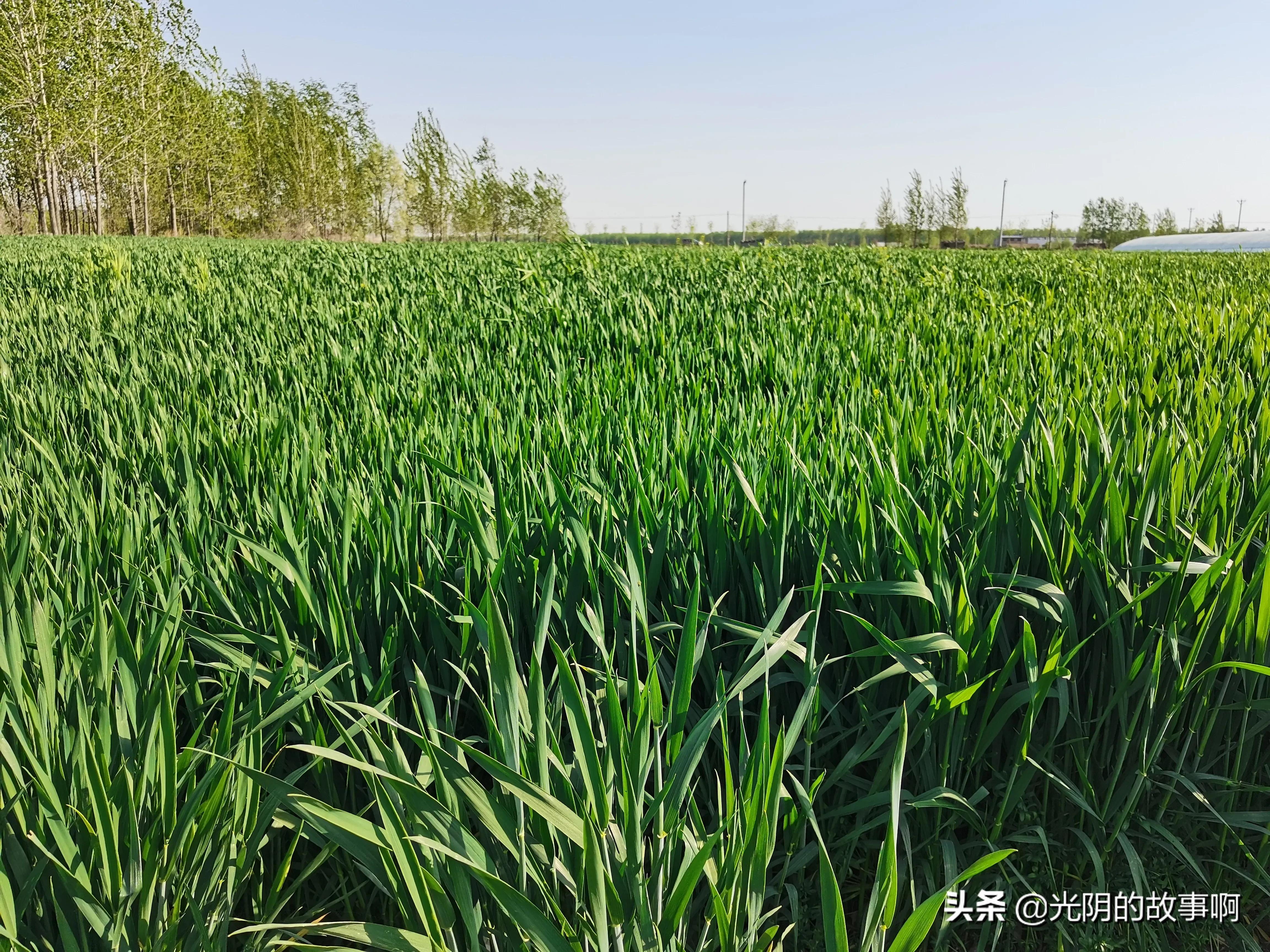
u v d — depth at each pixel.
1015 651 1.63
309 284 9.62
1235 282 10.37
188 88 44.47
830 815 1.69
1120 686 1.73
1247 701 1.75
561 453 2.71
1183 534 1.95
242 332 5.82
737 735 1.84
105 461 2.76
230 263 13.59
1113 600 1.79
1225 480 2.13
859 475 2.16
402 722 1.76
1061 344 4.98
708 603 1.98
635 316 6.50
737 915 1.23
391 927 1.21
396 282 9.84
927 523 1.88
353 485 2.41
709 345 5.45
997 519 1.97
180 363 4.62
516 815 1.28
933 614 1.81
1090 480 2.16
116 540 2.11
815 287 9.29
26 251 17.11
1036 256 17.28
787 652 1.88
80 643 1.69
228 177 49.91
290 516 2.03
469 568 1.75
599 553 1.81
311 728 1.56
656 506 2.27
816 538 2.09
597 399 3.45
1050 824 1.89
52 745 1.35
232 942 1.49
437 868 1.23
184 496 2.38
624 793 1.17
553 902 1.21
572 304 6.98
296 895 1.68
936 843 1.76
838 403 3.38
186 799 1.32
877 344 5.10
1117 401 3.04
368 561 1.96
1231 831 1.89
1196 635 1.82
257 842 1.39
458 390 4.00
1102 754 1.87
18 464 2.85
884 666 1.84
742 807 1.26
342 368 4.50
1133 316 6.80
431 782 1.43
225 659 1.81
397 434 3.07
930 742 1.68
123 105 38.28
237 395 3.85
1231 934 1.86
